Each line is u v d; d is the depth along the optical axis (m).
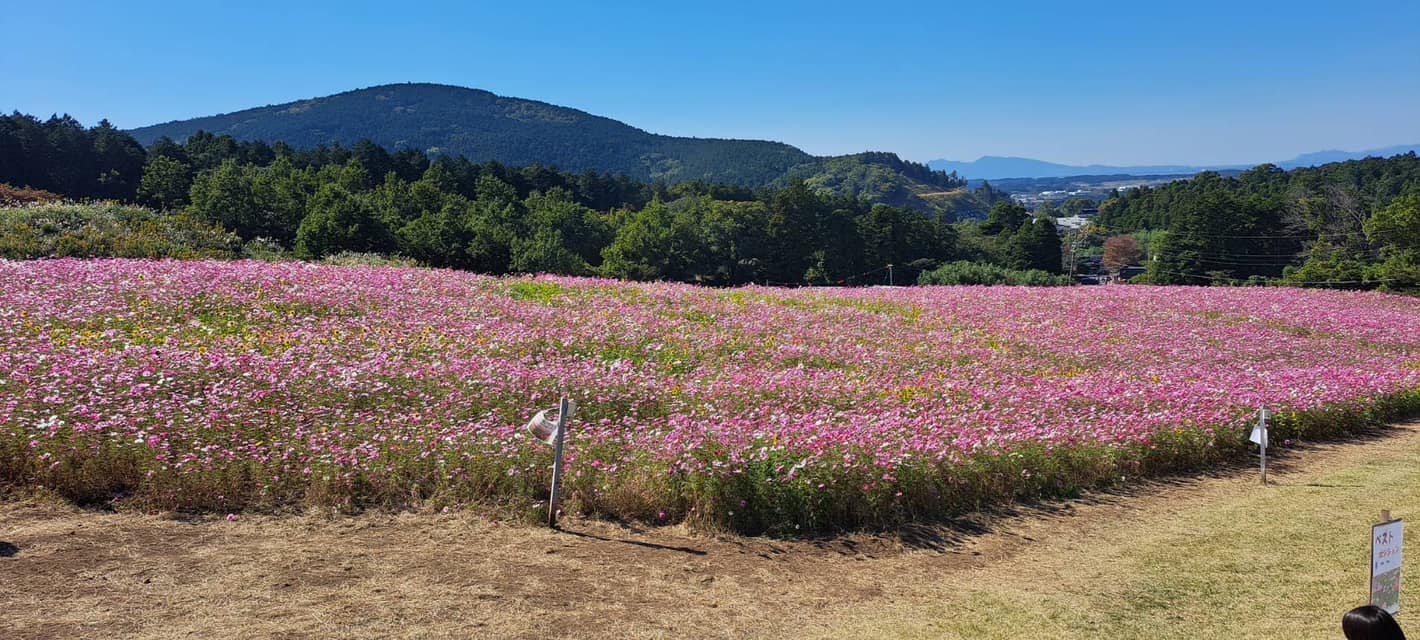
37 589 5.93
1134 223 145.88
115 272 17.78
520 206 105.25
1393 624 4.11
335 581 6.55
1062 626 6.65
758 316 20.92
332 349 13.37
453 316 17.19
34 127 97.94
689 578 7.30
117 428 8.55
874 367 16.25
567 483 8.88
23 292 15.23
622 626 6.20
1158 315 26.52
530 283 23.59
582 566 7.35
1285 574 7.97
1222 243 85.94
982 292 30.44
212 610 5.85
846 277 91.69
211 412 9.23
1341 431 15.58
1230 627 6.70
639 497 8.77
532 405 11.38
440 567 7.03
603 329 17.11
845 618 6.68
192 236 28.61
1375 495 11.15
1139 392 14.48
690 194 160.62
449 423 10.05
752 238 89.00
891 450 9.91
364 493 8.47
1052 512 10.10
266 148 134.88
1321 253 79.31
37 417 8.61
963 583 7.66
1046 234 98.88
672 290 24.89
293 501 8.22
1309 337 25.11
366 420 9.80
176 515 7.70
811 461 9.15
